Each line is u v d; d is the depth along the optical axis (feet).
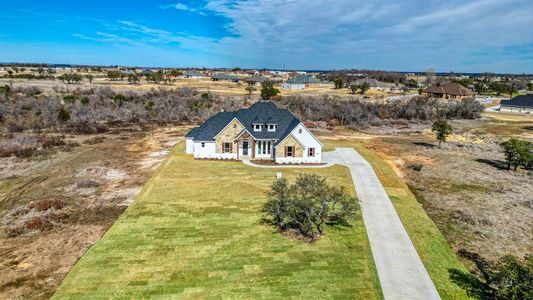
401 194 89.97
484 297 50.14
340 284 51.80
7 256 61.36
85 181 97.66
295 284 51.72
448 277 54.65
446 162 123.75
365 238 65.51
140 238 65.21
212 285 51.49
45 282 54.08
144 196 85.92
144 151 135.64
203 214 75.66
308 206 65.57
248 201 82.94
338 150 137.18
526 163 117.50
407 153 136.77
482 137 167.63
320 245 62.85
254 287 51.03
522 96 277.23
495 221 77.10
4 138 154.30
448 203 87.15
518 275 46.68
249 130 120.06
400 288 51.11
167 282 52.16
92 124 192.75
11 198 88.58
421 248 62.69
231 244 63.10
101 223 74.23
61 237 68.23
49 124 186.09
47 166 116.16
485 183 102.22
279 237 65.72
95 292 49.98
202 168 109.50
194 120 210.79
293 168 110.63
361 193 89.15
